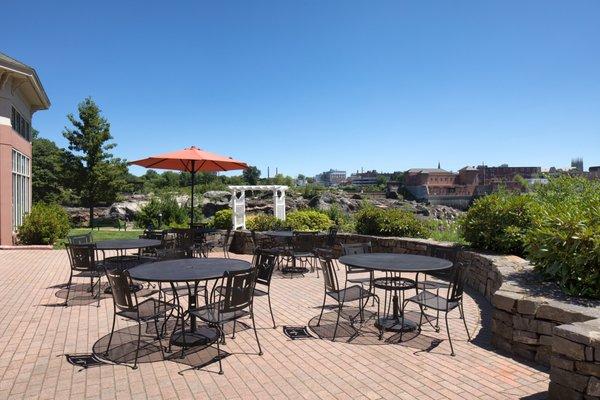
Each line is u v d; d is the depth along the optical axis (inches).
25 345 161.8
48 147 1332.4
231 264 182.4
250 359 149.2
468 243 300.7
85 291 254.4
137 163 354.6
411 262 182.4
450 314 205.8
